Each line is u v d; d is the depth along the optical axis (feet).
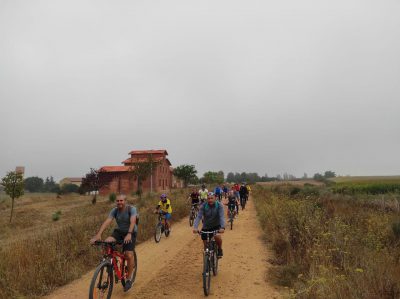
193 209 54.54
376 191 144.87
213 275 25.03
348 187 149.89
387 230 31.22
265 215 50.47
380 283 17.43
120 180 194.80
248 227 48.80
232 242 37.81
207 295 20.93
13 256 26.45
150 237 42.14
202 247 35.83
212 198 23.39
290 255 27.50
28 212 105.09
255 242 37.55
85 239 33.37
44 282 23.07
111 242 19.26
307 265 24.59
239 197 74.13
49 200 154.10
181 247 36.09
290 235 32.65
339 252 24.32
